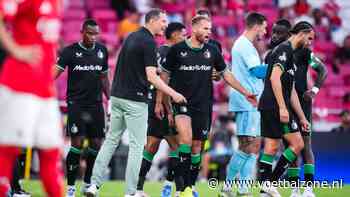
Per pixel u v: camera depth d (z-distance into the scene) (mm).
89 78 34188
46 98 19453
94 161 34500
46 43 19469
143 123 30312
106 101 37469
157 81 29438
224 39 64875
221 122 49344
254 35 33750
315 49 67125
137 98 30141
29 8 19156
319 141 42125
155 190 38781
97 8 68938
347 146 42062
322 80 33156
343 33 69812
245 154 33844
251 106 33438
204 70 31031
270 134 31062
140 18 66750
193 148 31562
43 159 19734
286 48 30062
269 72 30672
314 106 59875
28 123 19031
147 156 34250
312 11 69375
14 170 32562
